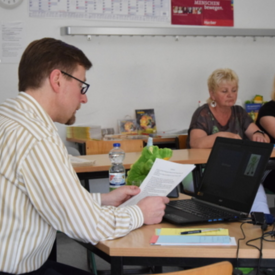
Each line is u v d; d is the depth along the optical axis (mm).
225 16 4430
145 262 1083
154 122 4219
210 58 4445
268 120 3523
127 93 4219
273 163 2701
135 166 1666
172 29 4184
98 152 3158
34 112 1198
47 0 3914
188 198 1666
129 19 4141
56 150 1111
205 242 1091
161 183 1480
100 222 1136
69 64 1276
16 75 3893
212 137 3250
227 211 1396
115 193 1451
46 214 1100
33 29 3904
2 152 1100
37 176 1080
